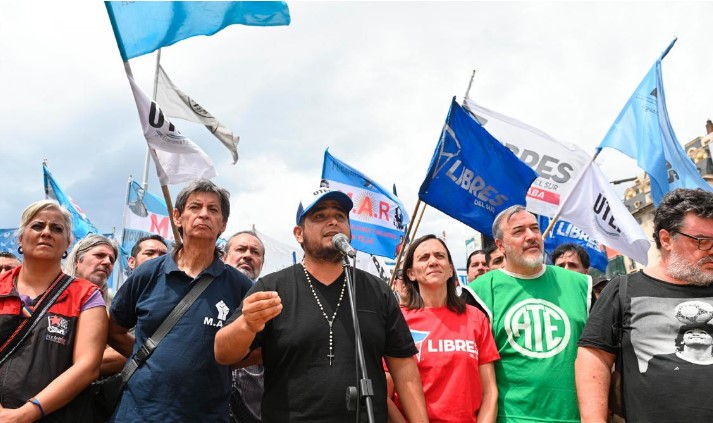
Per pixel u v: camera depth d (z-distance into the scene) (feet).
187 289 11.69
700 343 9.30
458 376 11.87
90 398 11.20
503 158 19.63
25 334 10.82
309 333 9.54
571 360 12.03
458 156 19.03
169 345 11.02
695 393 9.01
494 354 12.41
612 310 10.27
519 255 13.08
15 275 11.66
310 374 9.32
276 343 9.64
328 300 10.05
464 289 13.79
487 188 19.31
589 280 13.24
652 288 10.01
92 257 16.57
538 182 23.44
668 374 9.27
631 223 20.97
